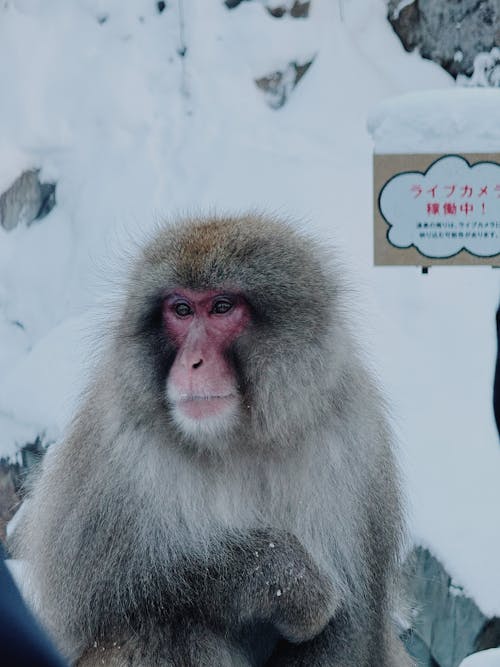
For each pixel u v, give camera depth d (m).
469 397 8.49
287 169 10.53
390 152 5.92
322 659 4.91
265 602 4.52
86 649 4.82
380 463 5.06
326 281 4.75
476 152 5.86
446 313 9.09
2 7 12.71
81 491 4.82
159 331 4.59
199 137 11.02
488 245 5.92
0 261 11.27
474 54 11.22
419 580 7.63
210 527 4.64
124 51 11.81
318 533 4.81
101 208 10.77
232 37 11.57
